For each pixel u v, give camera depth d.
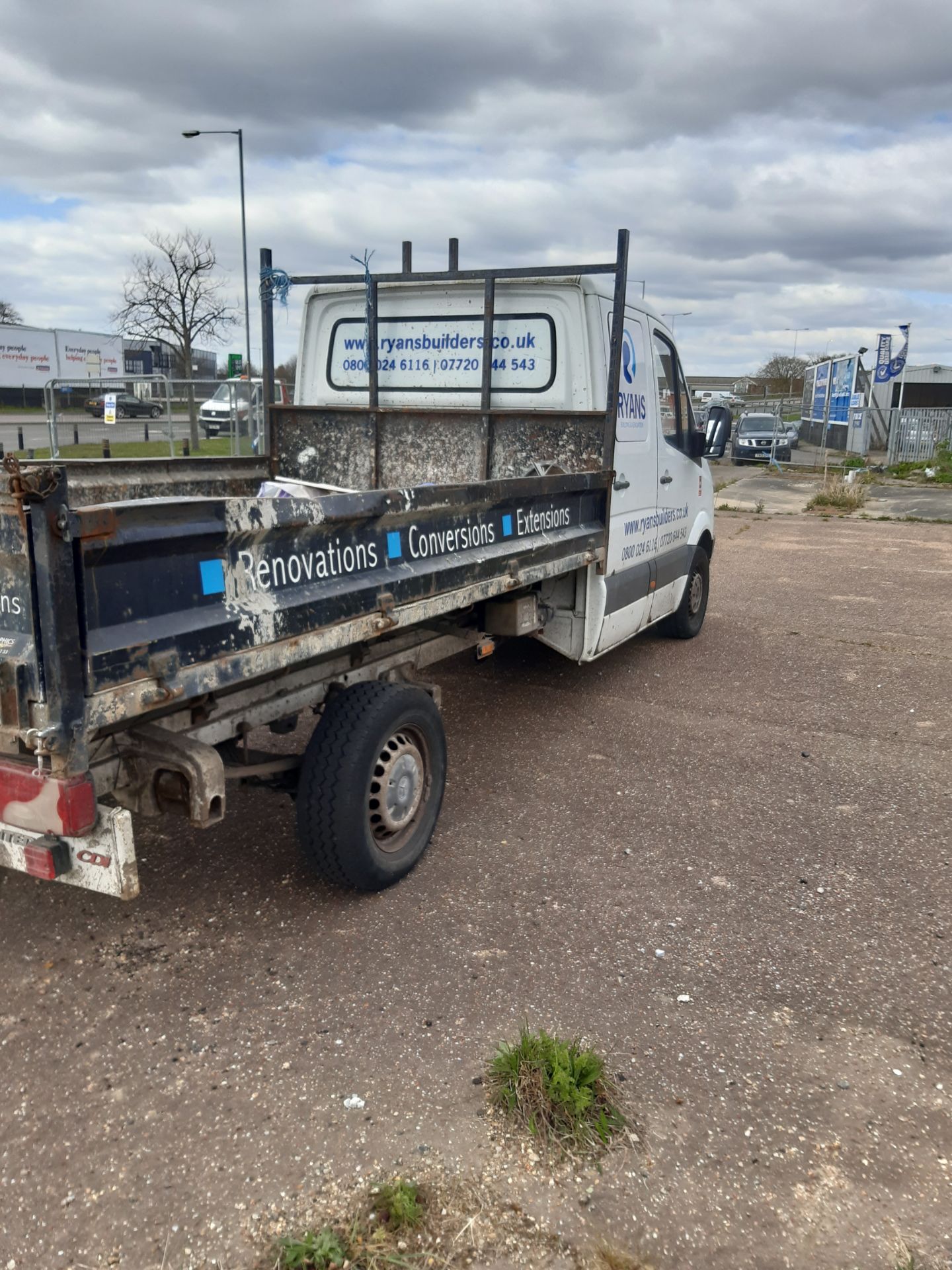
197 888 3.92
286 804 4.73
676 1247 2.31
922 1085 2.87
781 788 5.09
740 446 30.03
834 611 9.55
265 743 5.53
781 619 9.16
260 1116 2.69
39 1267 2.23
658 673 7.19
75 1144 2.58
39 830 2.53
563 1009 3.18
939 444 28.44
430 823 4.15
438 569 3.84
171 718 3.11
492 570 4.26
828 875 4.14
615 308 5.12
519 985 3.31
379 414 6.00
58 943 3.52
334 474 6.23
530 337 5.52
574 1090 2.68
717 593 10.48
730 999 3.26
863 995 3.30
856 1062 2.96
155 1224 2.35
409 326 5.89
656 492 6.62
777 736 5.88
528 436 5.60
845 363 34.28
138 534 2.50
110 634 2.48
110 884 2.62
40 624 2.33
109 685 2.48
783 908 3.86
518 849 4.33
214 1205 2.40
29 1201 2.41
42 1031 3.03
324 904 3.81
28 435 25.47
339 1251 2.26
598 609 5.68
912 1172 2.54
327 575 3.27
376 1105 2.73
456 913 3.76
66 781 2.43
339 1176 2.49
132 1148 2.57
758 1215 2.40
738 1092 2.82
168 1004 3.18
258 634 2.93
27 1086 2.79
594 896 3.92
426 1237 2.32
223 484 5.77
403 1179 2.45
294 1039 3.01
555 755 5.50
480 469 5.78
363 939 3.57
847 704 6.51
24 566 2.32
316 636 3.18
